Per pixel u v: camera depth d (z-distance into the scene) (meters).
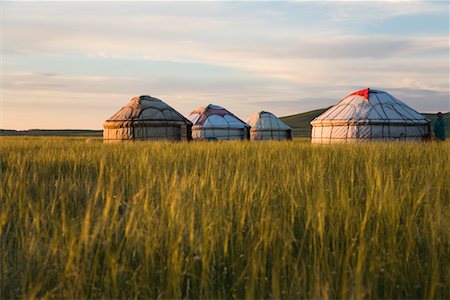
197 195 4.26
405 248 3.35
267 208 3.88
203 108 39.91
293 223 3.78
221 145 13.41
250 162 7.68
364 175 6.07
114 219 3.37
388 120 25.23
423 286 2.93
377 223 3.55
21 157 9.31
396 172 6.76
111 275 2.87
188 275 3.06
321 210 3.51
